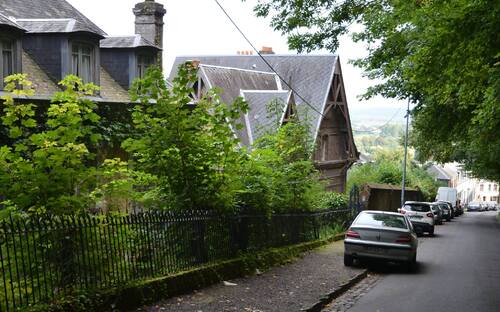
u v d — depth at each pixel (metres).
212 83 35.06
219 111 11.77
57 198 8.02
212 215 11.89
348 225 26.56
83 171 8.44
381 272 15.75
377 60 18.55
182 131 11.28
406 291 12.79
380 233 15.51
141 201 11.18
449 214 53.69
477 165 42.97
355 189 30.22
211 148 11.56
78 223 7.94
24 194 7.94
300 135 19.72
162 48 21.55
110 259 8.60
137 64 18.62
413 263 16.33
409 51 14.62
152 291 9.23
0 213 7.77
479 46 9.27
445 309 10.80
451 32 9.02
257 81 39.59
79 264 7.95
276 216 16.11
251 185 14.20
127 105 16.09
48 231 7.47
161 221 10.04
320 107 39.28
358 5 16.11
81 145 8.32
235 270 12.32
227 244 12.60
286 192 17.25
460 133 23.77
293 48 16.97
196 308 9.10
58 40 15.43
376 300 11.56
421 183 66.69
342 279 13.21
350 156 43.75
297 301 10.30
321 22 16.41
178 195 11.61
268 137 16.55
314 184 19.30
